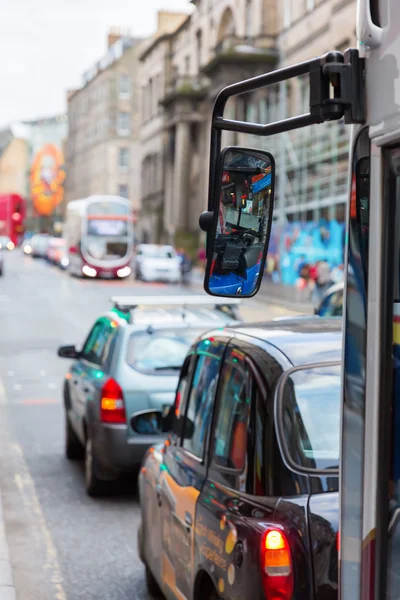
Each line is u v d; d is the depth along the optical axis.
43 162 155.50
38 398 16.02
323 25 43.72
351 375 2.95
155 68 83.75
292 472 4.19
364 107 2.83
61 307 37.47
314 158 40.94
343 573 2.97
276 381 4.49
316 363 4.57
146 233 85.50
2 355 22.59
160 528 5.83
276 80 3.01
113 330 9.81
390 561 2.80
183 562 5.14
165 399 9.13
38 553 7.77
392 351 2.79
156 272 54.00
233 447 4.66
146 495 6.36
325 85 2.84
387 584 2.81
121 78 112.56
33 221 158.75
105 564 7.46
